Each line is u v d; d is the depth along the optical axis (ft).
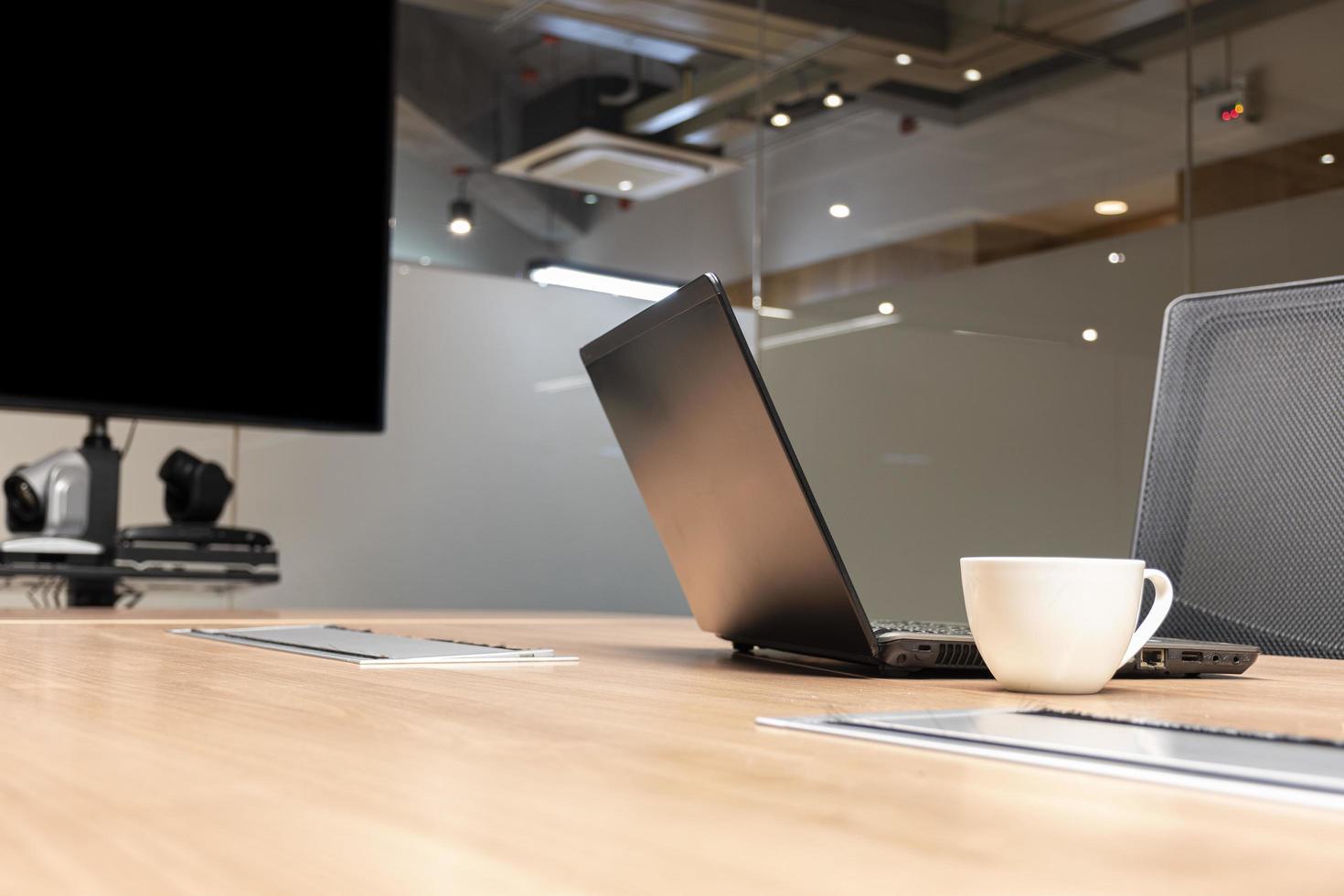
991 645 2.17
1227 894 0.74
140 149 8.71
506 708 1.73
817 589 2.43
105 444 8.36
